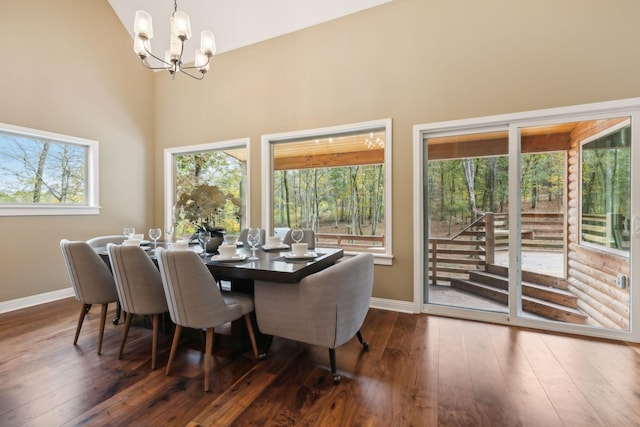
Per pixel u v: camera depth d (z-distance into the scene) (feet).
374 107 10.82
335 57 11.46
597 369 6.61
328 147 12.19
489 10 9.23
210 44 8.14
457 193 10.09
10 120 10.61
